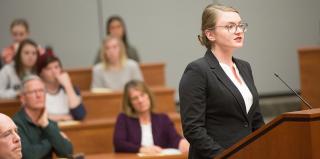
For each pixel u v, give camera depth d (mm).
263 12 12547
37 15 12617
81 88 9781
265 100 12320
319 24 12938
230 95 3588
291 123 3020
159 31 12797
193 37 11398
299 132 2988
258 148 3146
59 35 12711
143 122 6770
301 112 3033
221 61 3730
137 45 12797
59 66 8039
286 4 12750
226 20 3650
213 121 3633
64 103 7992
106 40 9281
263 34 12562
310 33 12938
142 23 12805
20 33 9844
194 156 3672
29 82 6176
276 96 12664
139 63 10266
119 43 9312
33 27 12617
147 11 12812
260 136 3137
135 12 12805
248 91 3705
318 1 12938
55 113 7898
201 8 9758
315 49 8445
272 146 3094
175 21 12703
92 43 12820
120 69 9328
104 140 7445
